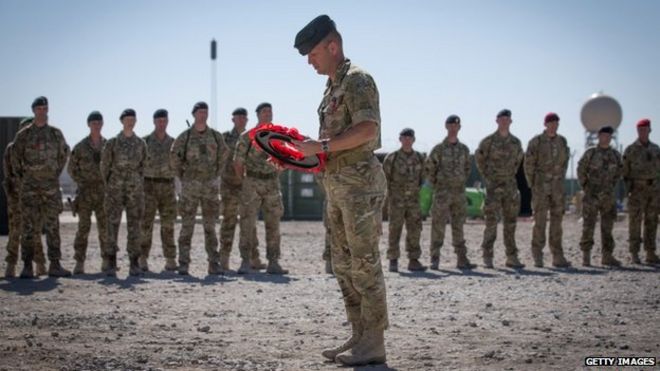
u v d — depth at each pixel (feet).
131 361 17.69
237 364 17.44
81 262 38.29
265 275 37.81
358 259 17.01
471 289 31.89
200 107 37.96
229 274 38.24
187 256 37.93
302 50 17.03
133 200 37.24
